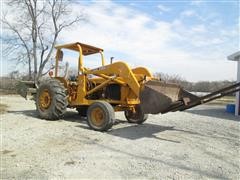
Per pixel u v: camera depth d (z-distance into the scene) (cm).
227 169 443
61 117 885
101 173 410
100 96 830
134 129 771
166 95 634
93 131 712
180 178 398
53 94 852
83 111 953
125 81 743
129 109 820
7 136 625
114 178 392
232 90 638
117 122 889
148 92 667
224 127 884
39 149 529
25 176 396
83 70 833
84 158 477
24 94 1046
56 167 431
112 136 663
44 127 739
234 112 1430
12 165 440
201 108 1734
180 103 697
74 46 880
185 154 522
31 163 450
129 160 474
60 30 2973
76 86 863
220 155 525
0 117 896
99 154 504
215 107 1841
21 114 976
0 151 516
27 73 2925
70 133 675
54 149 530
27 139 602
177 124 899
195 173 420
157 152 529
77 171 416
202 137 692
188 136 698
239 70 1395
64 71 941
